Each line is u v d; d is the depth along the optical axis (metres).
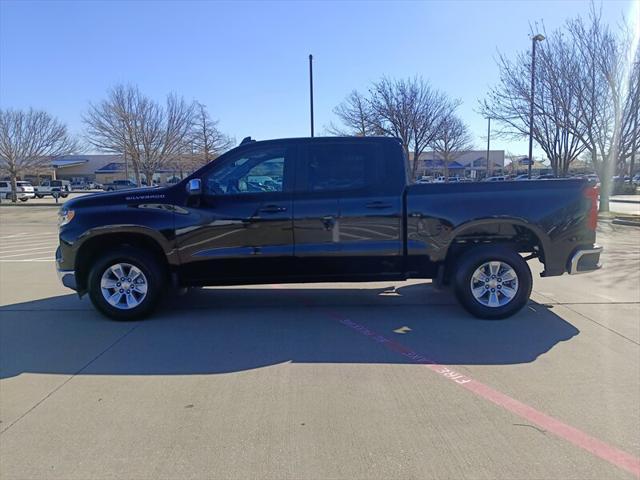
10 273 9.08
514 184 5.64
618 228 16.17
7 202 44.28
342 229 5.61
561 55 18.64
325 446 3.03
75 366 4.38
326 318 5.79
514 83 20.31
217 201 5.62
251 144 5.68
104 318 5.86
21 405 3.63
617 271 8.48
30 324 5.64
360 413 3.45
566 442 3.05
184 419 3.39
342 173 5.68
